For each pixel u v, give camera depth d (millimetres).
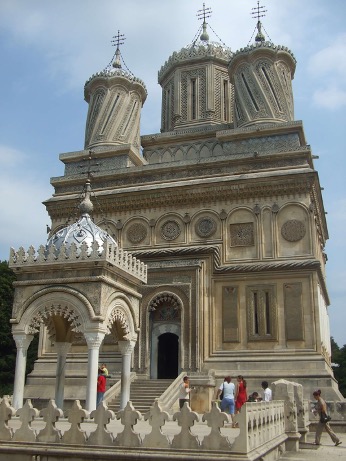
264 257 24156
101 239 13906
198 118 31969
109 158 29109
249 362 22891
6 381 38656
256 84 28406
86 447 9227
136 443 9008
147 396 21125
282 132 26531
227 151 27344
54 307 12688
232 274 24328
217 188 25469
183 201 26062
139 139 31562
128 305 14008
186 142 30922
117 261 13078
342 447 13938
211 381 22172
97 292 12500
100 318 12320
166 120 33656
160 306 25156
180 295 24391
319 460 11305
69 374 24703
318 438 14102
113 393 21188
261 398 17453
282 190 24688
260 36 30297
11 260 13195
